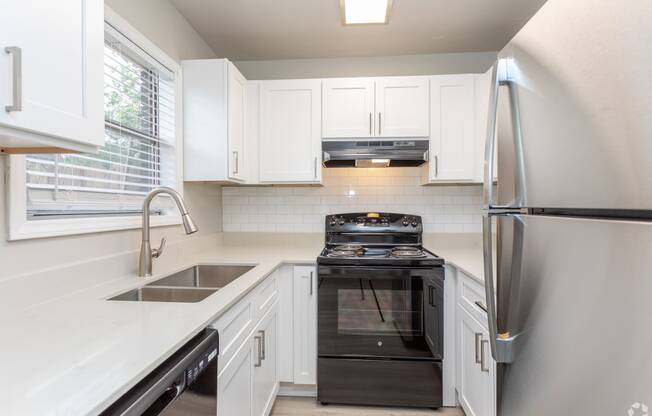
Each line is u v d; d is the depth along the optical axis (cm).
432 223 255
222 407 109
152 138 179
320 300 194
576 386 59
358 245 247
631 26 50
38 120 75
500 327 86
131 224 151
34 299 106
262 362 162
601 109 55
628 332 49
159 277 151
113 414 58
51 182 119
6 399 53
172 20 193
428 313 190
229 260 193
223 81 198
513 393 81
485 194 89
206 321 92
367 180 259
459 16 206
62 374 61
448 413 189
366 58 262
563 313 63
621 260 51
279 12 201
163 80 191
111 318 93
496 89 85
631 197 50
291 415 189
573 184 61
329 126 225
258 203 264
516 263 79
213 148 198
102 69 95
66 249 119
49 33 78
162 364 75
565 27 62
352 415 189
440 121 222
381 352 192
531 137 73
